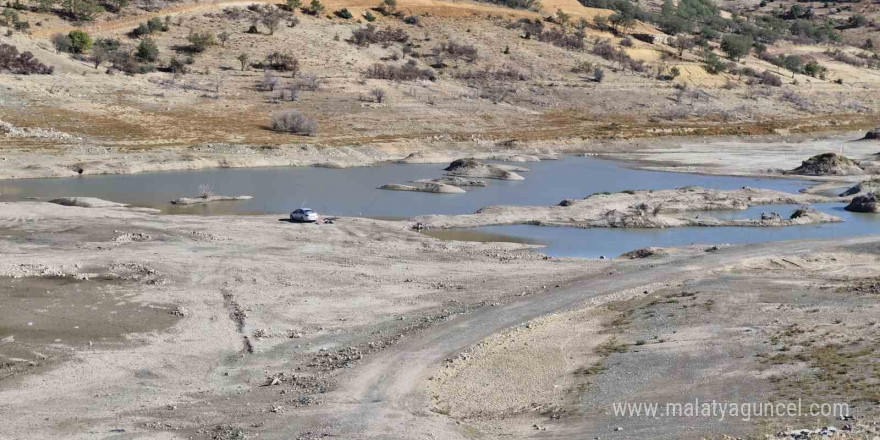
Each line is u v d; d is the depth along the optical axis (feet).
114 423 114.32
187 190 313.73
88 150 372.58
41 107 426.51
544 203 303.48
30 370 136.05
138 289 180.96
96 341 150.10
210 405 121.08
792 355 128.06
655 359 131.85
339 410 115.96
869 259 208.44
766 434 96.02
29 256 204.95
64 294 175.63
